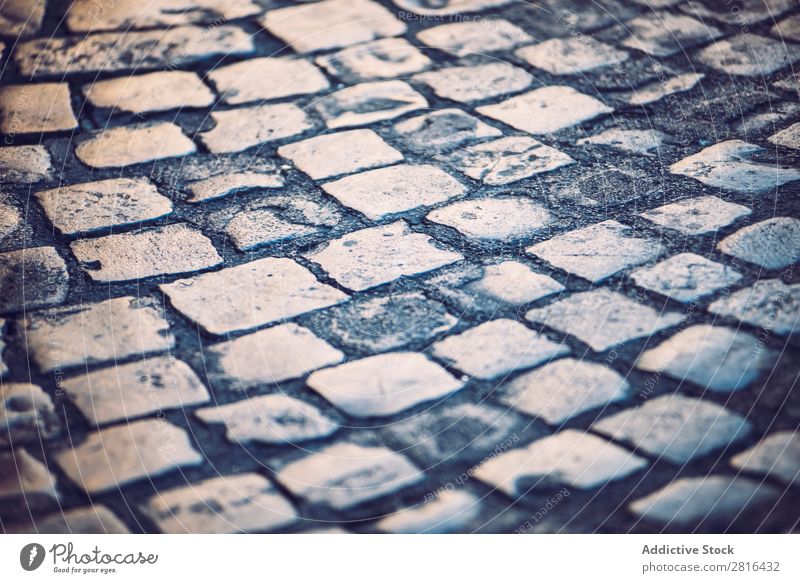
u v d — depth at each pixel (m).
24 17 4.05
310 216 2.88
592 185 2.99
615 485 1.99
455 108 3.45
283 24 4.02
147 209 2.96
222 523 1.92
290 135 3.32
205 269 2.66
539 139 3.25
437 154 3.18
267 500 1.97
